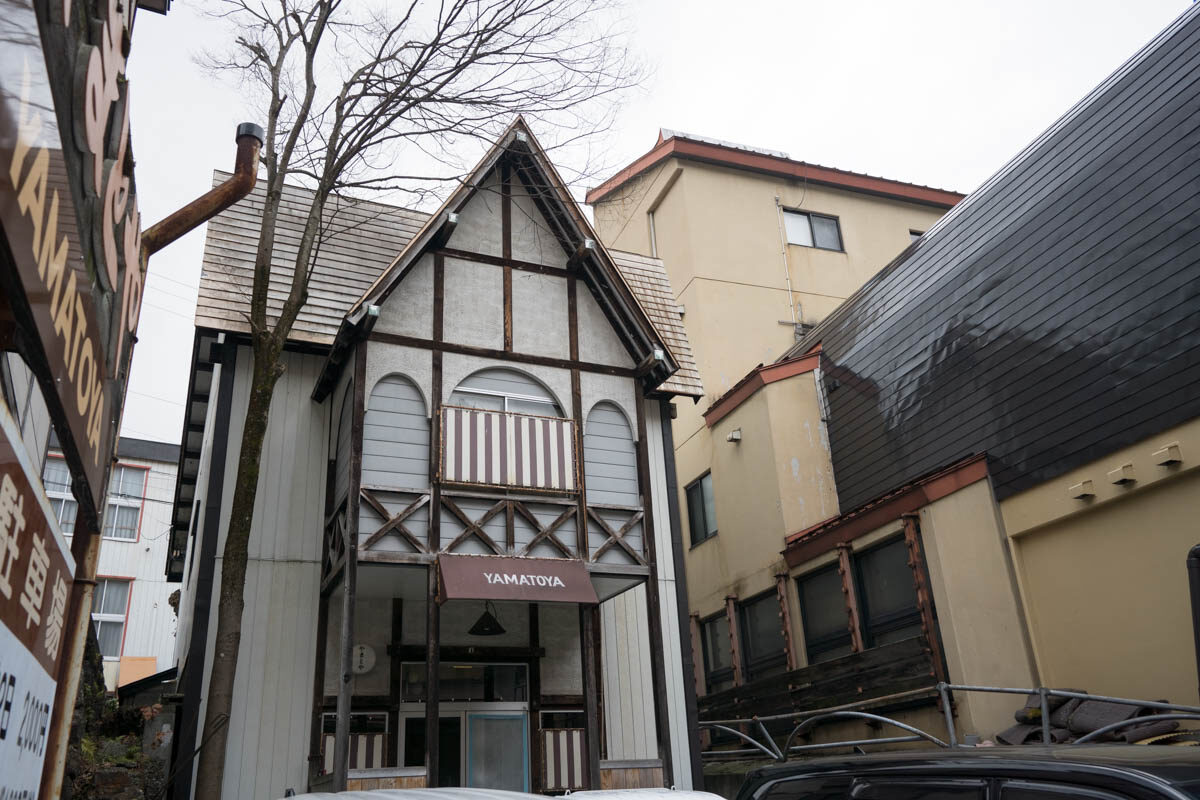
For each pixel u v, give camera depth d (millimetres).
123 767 13117
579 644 12438
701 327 21250
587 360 12359
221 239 12047
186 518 18469
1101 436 11078
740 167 23500
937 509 13070
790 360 17688
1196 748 2832
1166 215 10773
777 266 22828
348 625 9555
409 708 11250
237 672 10266
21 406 3453
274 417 11602
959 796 2938
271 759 10055
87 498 3762
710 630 18703
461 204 11766
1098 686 10883
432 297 11680
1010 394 12727
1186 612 9922
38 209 2467
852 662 13727
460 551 10484
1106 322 11359
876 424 15797
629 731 12094
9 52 2168
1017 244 13352
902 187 25125
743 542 17469
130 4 3967
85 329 3277
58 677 3896
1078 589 11336
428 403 11094
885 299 16797
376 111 9883
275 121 9812
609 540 11344
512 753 11578
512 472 11086
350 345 11086
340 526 10656
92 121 3154
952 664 12242
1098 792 2543
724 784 15648
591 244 12344
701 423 19781
